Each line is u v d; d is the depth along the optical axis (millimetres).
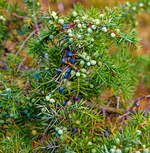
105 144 572
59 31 585
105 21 591
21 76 661
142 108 684
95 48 591
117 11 624
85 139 587
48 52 598
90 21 583
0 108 638
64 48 579
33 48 608
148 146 551
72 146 589
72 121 587
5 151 603
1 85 644
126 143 552
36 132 621
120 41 599
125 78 632
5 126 642
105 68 591
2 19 692
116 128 667
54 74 595
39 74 619
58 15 595
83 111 586
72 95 604
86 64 574
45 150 604
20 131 641
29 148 605
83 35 580
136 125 588
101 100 687
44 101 593
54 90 575
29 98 612
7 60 696
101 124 645
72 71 565
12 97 611
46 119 609
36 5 671
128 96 671
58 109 597
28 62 719
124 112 695
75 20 580
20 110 649
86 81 600
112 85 619
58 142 593
